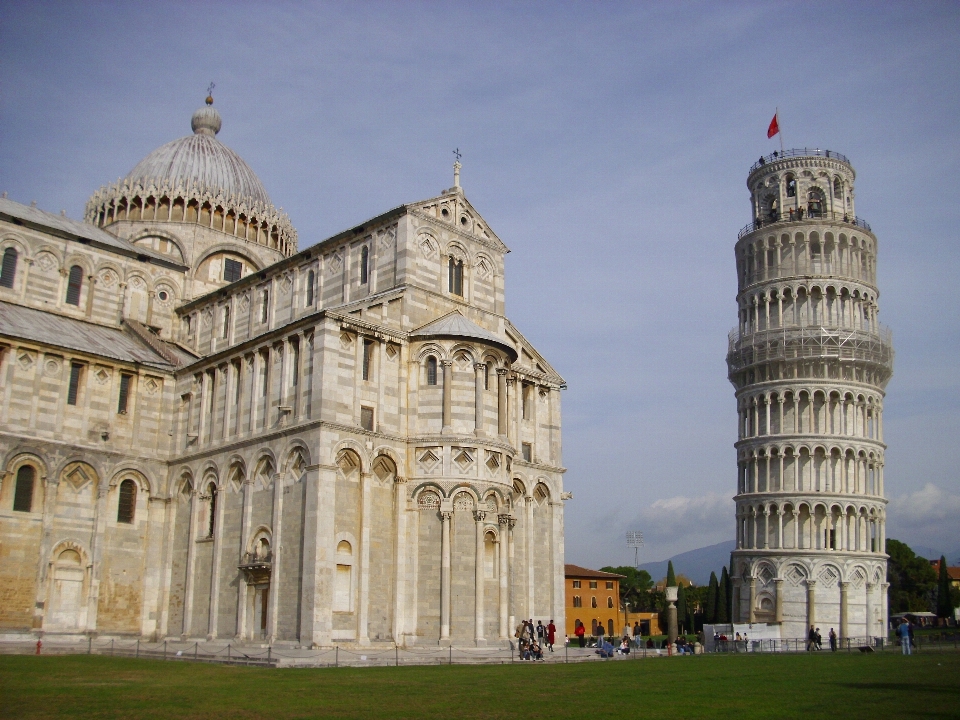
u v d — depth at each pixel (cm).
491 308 6906
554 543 7031
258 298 7412
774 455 11269
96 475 6475
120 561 6494
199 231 8550
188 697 2795
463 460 5844
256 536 5738
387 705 2625
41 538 6128
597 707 2614
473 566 5725
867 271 11831
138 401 6819
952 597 16412
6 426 6091
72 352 6488
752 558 11075
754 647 8200
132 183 8650
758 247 11962
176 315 8219
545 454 7162
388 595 5625
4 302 7075
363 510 5528
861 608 10669
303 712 2450
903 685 3403
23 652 5225
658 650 7025
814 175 12094
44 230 7419
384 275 6375
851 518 10950
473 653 5325
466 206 6838
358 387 5662
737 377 11994
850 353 11194
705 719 2334
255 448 5891
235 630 5734
